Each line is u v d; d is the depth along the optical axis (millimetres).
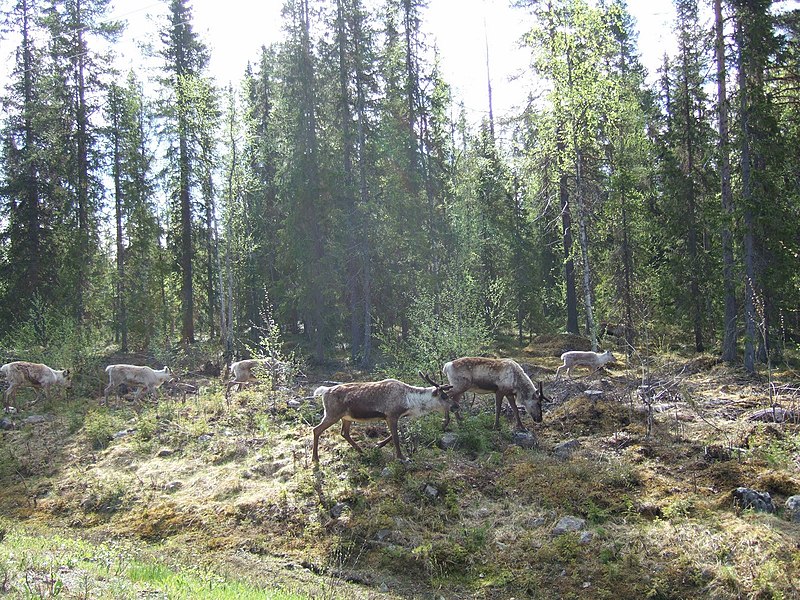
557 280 35281
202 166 29203
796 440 10742
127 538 9977
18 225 26547
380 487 10477
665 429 12320
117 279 29609
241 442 13141
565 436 12594
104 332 28766
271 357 17234
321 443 12656
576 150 22766
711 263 23812
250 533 9727
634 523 9109
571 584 8023
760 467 10156
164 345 25453
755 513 8891
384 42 28531
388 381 11562
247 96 34625
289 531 9680
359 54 25469
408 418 13305
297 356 26734
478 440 12070
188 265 31797
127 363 25797
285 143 26859
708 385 17016
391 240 25797
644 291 24516
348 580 8438
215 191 29484
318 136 26234
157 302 30547
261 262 33562
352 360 25625
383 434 12828
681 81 25484
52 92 27688
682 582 7762
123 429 15086
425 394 11562
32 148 26984
